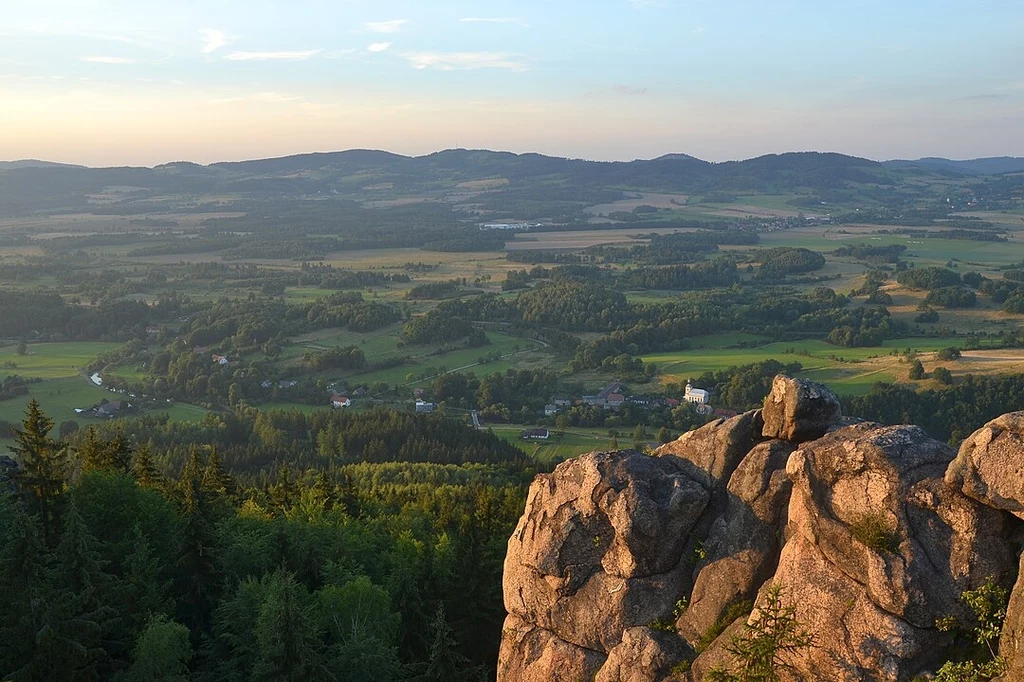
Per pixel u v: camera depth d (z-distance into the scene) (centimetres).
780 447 2619
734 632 2384
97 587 3922
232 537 5291
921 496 2144
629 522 2617
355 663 4103
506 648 2916
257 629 4009
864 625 2092
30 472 5034
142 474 6538
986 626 1983
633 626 2594
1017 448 1980
